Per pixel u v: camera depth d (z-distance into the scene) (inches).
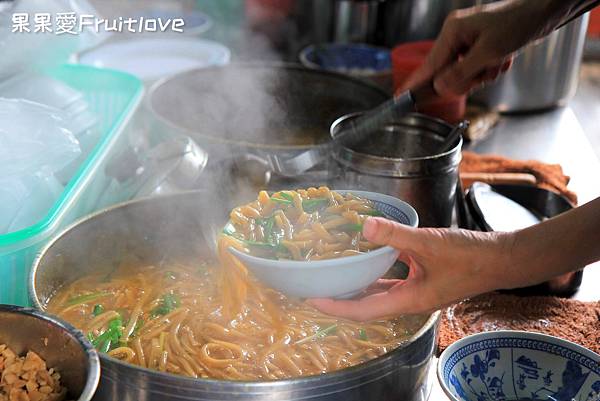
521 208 52.6
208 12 87.3
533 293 48.9
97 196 47.9
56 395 35.2
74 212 44.8
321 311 37.2
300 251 36.7
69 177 48.8
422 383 38.9
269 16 83.9
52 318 35.8
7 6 52.2
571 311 47.8
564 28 68.2
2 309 36.2
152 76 66.8
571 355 40.3
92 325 41.8
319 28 83.9
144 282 44.9
